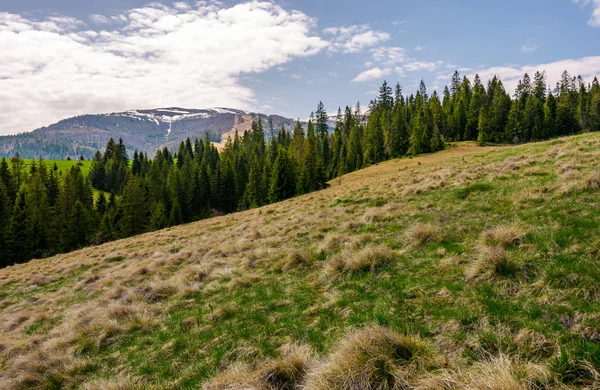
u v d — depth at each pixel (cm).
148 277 1438
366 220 1354
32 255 5394
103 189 11581
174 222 7194
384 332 485
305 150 8581
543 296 537
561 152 1661
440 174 2019
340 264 919
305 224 1636
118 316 936
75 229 6094
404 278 761
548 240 716
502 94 10181
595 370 354
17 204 5728
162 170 10988
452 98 11138
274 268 1083
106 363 723
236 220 2858
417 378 409
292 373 487
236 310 824
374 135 9088
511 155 2314
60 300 1397
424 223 1098
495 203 1123
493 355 429
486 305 556
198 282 1131
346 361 446
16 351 891
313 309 735
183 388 556
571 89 11375
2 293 1789
